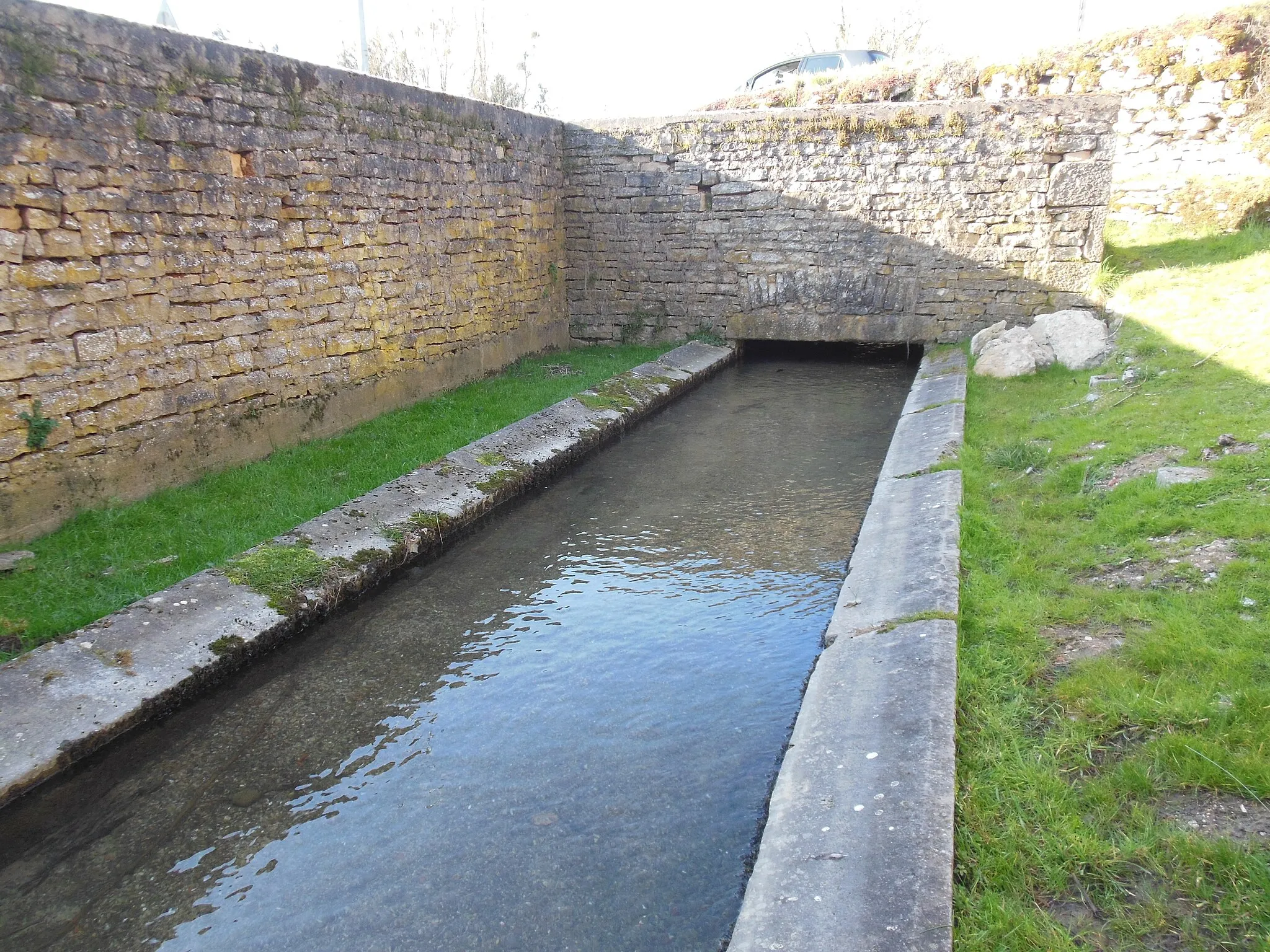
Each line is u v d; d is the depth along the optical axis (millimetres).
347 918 2965
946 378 9359
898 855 2600
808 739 3432
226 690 4262
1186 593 3842
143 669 3994
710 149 11906
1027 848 2598
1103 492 5172
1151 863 2488
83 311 5352
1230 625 3502
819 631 4832
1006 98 10844
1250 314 8203
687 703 4215
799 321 12195
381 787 3645
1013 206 10977
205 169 6188
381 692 4332
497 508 6699
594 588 5477
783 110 11586
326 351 7625
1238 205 11766
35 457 5133
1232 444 5270
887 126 11195
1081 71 13547
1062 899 2428
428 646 4762
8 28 4797
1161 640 3486
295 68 6973
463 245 9742
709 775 3674
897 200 11414
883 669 3699
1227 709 3016
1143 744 2990
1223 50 12445
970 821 2719
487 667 4570
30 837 3344
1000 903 2404
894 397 10305
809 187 11688
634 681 4422
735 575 5590
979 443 6762
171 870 3199
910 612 4102
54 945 2885
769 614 5055
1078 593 4055
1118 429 6168
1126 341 8516
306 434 7441
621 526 6473
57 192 5125
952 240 11320
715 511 6711
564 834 3346
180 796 3584
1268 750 2807
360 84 7785
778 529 6316
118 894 3090
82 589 4488
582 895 3041
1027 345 9109
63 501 5305
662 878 3111
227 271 6465
